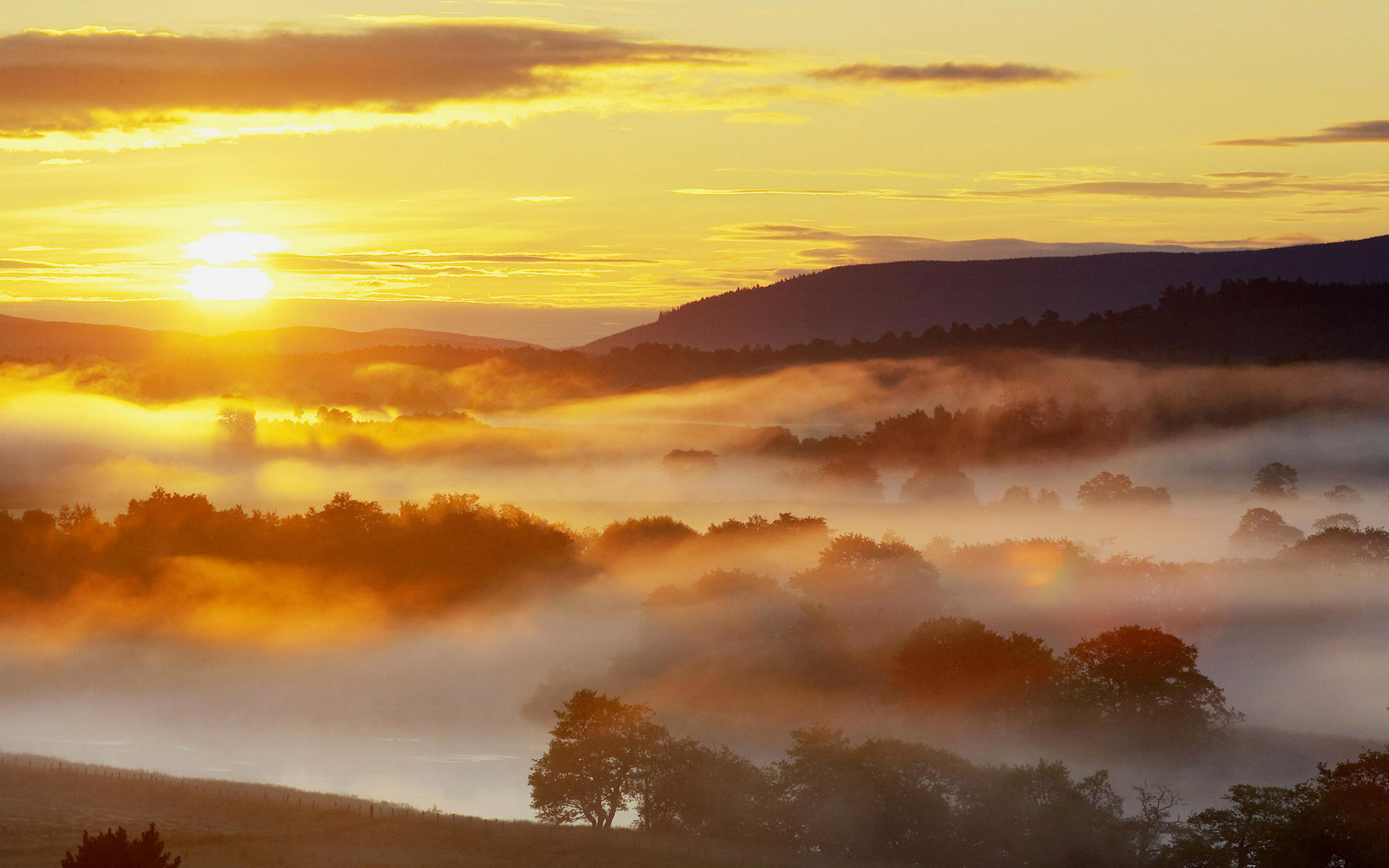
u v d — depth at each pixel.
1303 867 87.69
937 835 99.06
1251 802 93.00
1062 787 99.94
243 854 96.06
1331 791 91.69
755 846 100.62
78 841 97.75
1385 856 86.00
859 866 95.31
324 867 93.00
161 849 70.19
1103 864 96.44
